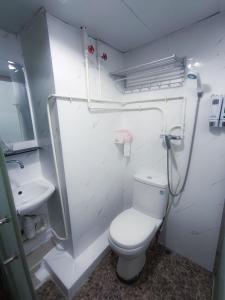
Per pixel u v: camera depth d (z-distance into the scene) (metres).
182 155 1.51
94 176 1.63
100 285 1.39
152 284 1.39
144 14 1.16
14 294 1.14
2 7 1.05
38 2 1.02
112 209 1.99
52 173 1.46
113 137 1.80
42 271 1.50
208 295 1.31
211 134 1.33
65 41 1.21
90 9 1.10
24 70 1.43
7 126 1.38
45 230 1.73
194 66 1.33
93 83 1.47
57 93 1.20
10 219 0.81
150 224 1.47
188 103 1.41
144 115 1.72
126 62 1.78
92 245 1.71
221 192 1.36
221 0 1.03
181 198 1.59
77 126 1.38
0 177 0.77
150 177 1.64
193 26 1.29
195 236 1.56
